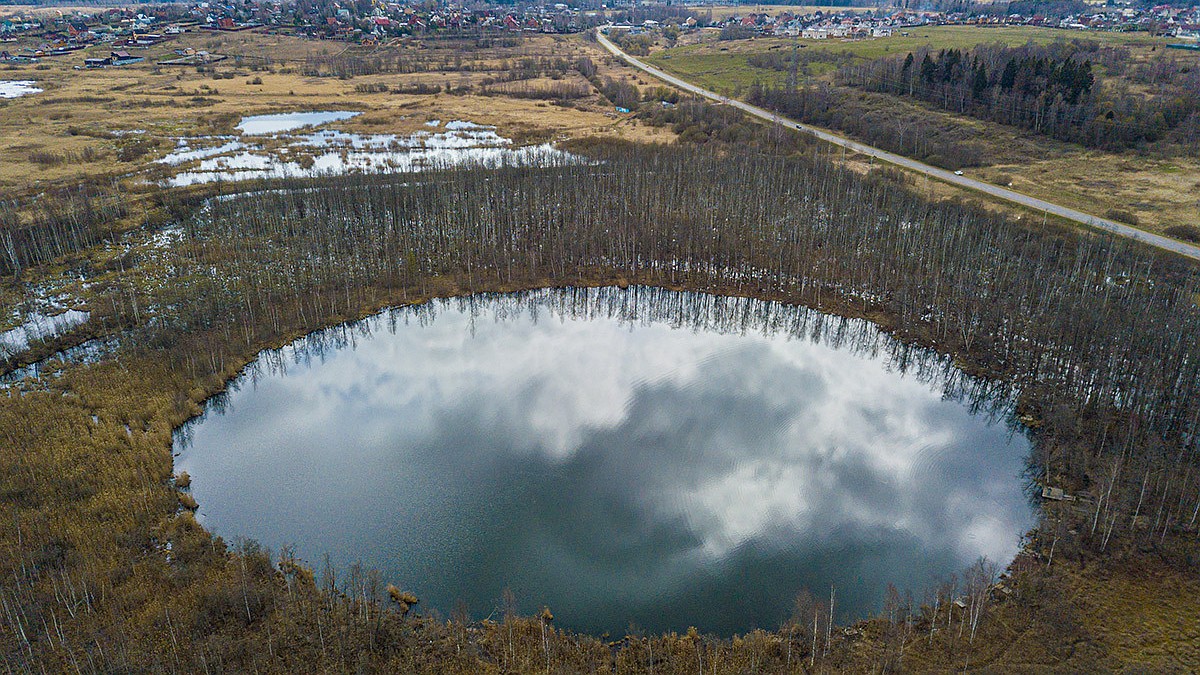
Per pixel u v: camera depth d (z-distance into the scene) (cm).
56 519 6372
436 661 5262
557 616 5853
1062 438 7775
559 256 12138
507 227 12769
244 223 12738
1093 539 6306
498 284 11688
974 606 5644
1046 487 7138
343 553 6488
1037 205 13300
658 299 11531
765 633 5609
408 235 12450
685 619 5844
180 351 9125
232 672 5003
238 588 5644
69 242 12038
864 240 12019
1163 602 5672
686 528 6906
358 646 5303
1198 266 10481
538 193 13325
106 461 7131
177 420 8081
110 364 8906
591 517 7031
